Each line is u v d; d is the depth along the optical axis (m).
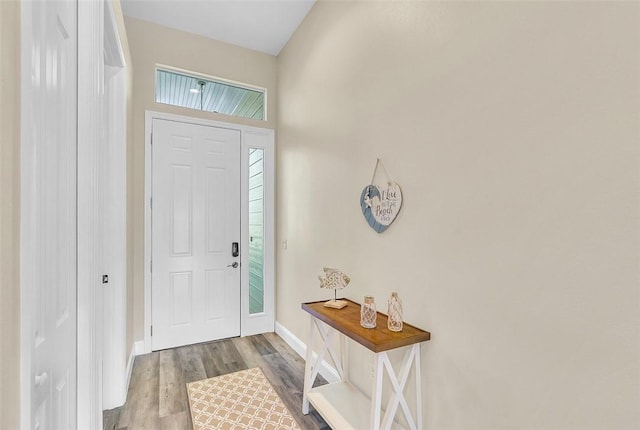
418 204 1.62
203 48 3.18
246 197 3.38
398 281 1.75
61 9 1.11
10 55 0.65
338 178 2.34
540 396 1.08
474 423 1.31
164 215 2.98
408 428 1.59
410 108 1.67
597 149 0.95
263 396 2.24
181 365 2.68
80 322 1.32
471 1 1.35
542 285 1.08
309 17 2.79
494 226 1.25
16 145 0.69
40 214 0.89
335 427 1.67
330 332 2.11
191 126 3.11
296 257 3.02
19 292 0.70
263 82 3.48
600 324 0.94
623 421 0.89
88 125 1.35
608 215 0.92
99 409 1.49
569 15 1.01
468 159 1.36
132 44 2.86
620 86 0.90
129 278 2.56
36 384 0.84
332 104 2.42
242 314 3.34
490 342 1.25
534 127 1.11
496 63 1.24
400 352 1.69
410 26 1.68
